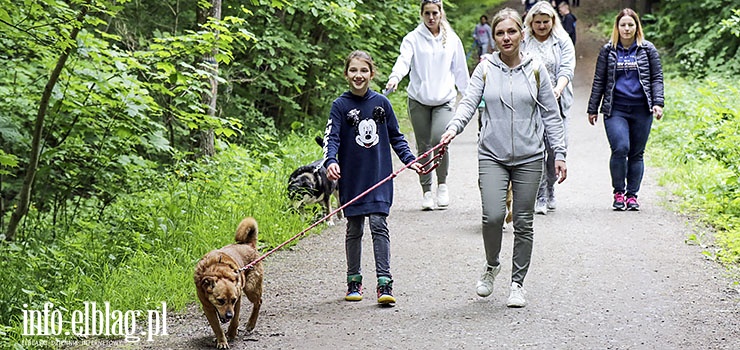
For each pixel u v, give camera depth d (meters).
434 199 9.96
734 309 5.75
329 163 5.95
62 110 8.05
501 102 5.83
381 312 5.89
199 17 10.90
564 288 6.32
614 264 6.95
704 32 22.17
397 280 6.71
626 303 5.94
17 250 7.41
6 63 8.32
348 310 5.98
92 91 7.98
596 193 9.99
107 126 8.30
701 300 5.97
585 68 24.45
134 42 11.50
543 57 8.36
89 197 9.52
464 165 12.18
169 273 6.84
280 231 8.20
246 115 13.85
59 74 7.52
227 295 5.05
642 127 8.95
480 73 5.95
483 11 32.12
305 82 14.24
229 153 10.33
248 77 14.22
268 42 13.16
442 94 8.91
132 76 8.21
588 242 7.68
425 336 5.35
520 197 5.84
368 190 5.97
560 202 9.53
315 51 14.26
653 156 12.17
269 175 10.26
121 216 8.67
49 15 7.67
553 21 8.38
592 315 5.69
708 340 5.17
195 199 8.95
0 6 7.09
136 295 6.34
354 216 6.11
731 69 19.81
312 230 8.56
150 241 7.75
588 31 29.08
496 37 5.84
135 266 7.08
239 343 5.35
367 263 7.30
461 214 9.08
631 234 7.95
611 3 31.78
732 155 10.50
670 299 6.01
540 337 5.27
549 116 5.86
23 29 7.35
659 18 24.67
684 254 7.22
